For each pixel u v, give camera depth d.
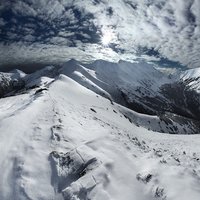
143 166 16.41
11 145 20.16
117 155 17.72
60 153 18.67
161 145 36.66
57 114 30.47
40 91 51.88
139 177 14.88
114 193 13.63
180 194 12.57
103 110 68.19
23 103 42.06
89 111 51.09
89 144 18.98
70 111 37.34
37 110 31.31
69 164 16.92
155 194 13.22
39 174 16.27
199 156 26.09
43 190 14.98
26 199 14.10
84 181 14.72
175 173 14.66
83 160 16.81
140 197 13.42
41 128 24.41
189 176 14.42
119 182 14.50
